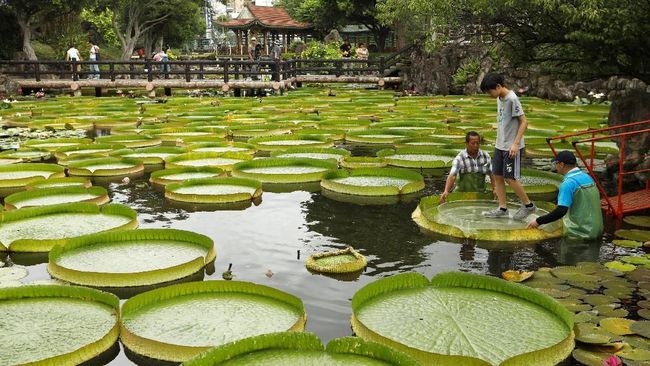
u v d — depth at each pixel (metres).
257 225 5.97
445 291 4.07
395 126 12.41
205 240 5.06
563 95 16.47
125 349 3.47
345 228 5.86
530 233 5.43
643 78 8.20
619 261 4.82
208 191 7.09
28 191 6.68
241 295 4.02
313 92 21.27
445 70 20.70
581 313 3.87
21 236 5.36
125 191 7.33
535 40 8.74
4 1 22.47
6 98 19.20
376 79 23.16
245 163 8.32
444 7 9.10
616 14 7.05
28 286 4.00
